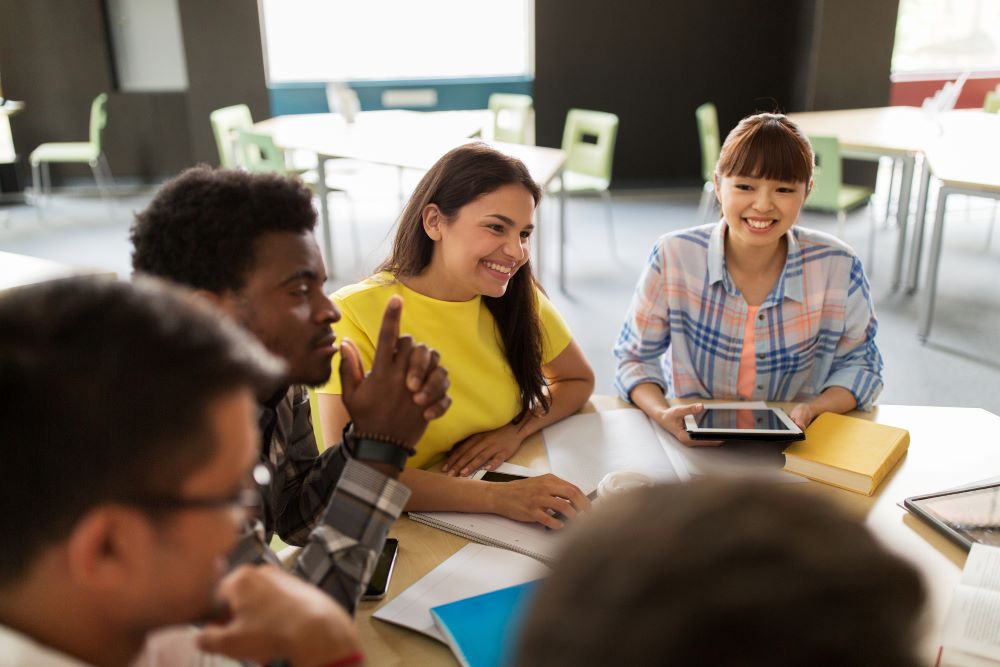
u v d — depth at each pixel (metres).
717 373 1.84
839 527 0.30
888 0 6.04
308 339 0.99
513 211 1.41
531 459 1.45
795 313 1.77
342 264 4.94
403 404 0.93
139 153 6.82
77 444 0.45
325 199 4.58
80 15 6.42
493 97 5.52
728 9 6.53
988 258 4.95
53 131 6.68
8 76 6.48
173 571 0.50
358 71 6.99
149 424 0.46
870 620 0.27
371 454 0.92
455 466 1.42
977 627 0.95
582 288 4.46
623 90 6.67
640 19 6.51
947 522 1.17
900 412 1.60
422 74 7.01
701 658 0.27
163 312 0.49
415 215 1.48
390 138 4.76
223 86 6.57
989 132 4.53
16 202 6.36
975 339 3.75
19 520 0.46
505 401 1.54
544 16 6.43
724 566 0.28
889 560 0.29
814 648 0.27
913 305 4.18
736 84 6.72
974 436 1.48
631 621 0.28
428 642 0.99
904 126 4.79
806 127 4.82
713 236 1.80
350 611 0.90
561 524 1.20
